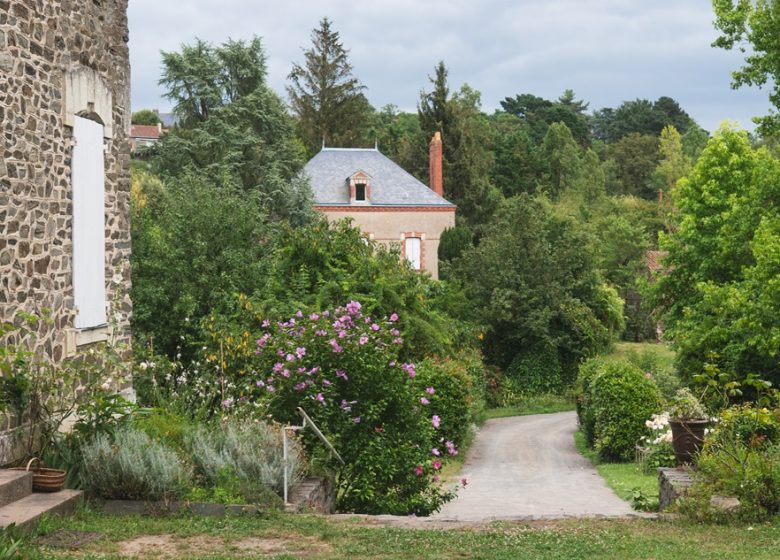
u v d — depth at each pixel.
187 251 21.38
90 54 11.30
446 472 21.45
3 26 9.08
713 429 11.41
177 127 41.75
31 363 9.22
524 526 8.85
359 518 9.12
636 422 22.97
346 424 11.72
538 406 42.09
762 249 22.08
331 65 66.06
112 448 9.09
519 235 44.72
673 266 34.59
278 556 7.09
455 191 61.50
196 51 41.06
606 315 48.50
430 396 23.38
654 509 11.84
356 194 47.28
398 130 78.44
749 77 23.41
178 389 14.12
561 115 100.44
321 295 22.59
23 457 8.88
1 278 8.89
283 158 40.34
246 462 9.77
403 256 47.38
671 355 50.53
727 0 23.48
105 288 11.73
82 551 7.05
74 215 10.64
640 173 95.44
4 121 9.04
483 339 43.47
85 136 11.04
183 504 8.84
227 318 19.42
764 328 22.95
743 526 8.84
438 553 7.36
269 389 11.62
